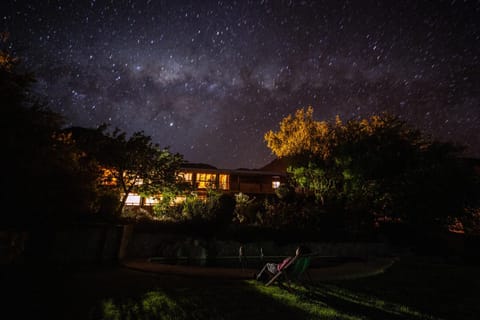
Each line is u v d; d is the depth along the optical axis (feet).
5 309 14.70
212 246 41.29
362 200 56.54
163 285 21.49
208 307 16.02
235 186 96.73
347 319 14.52
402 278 27.20
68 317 14.08
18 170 24.63
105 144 47.16
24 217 27.25
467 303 19.19
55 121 27.99
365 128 75.31
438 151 56.95
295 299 17.88
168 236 41.55
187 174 91.66
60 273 24.21
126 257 36.22
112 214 41.98
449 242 55.36
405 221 57.06
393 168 54.70
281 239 46.78
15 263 24.81
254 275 24.20
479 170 70.64
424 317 15.57
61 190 28.45
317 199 61.57
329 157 61.41
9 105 24.17
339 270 29.37
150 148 50.44
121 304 16.15
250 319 14.26
